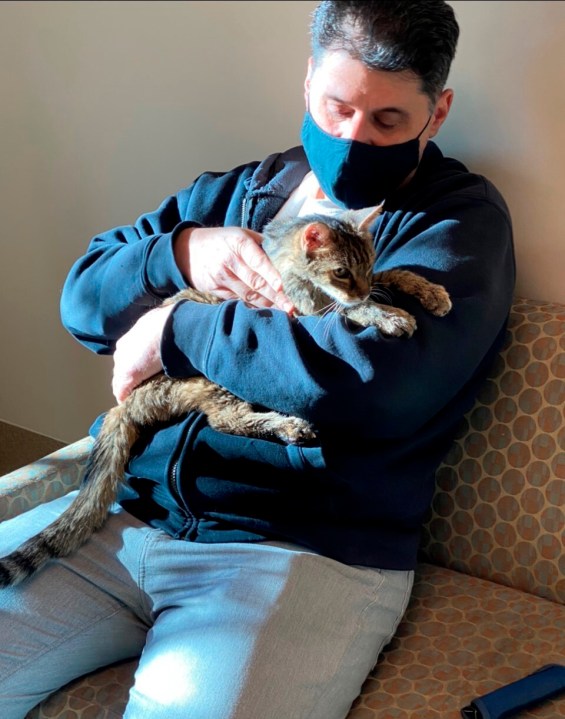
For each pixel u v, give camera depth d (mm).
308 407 1337
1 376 2842
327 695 1282
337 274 1496
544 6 1622
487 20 1696
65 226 2502
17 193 2537
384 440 1441
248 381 1373
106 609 1482
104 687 1423
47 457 1848
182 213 1883
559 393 1598
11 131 2461
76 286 1771
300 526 1431
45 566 1495
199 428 1504
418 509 1555
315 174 1719
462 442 1689
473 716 1273
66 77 2309
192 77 2127
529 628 1494
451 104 1794
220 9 2016
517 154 1755
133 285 1651
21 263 2625
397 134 1540
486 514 1663
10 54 2359
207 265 1568
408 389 1317
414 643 1474
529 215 1781
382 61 1414
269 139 2084
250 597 1334
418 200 1594
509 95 1723
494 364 1669
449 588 1635
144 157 2293
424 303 1374
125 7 2141
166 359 1468
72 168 2418
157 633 1387
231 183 1863
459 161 1794
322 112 1565
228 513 1462
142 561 1490
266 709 1210
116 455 1592
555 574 1588
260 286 1521
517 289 1841
